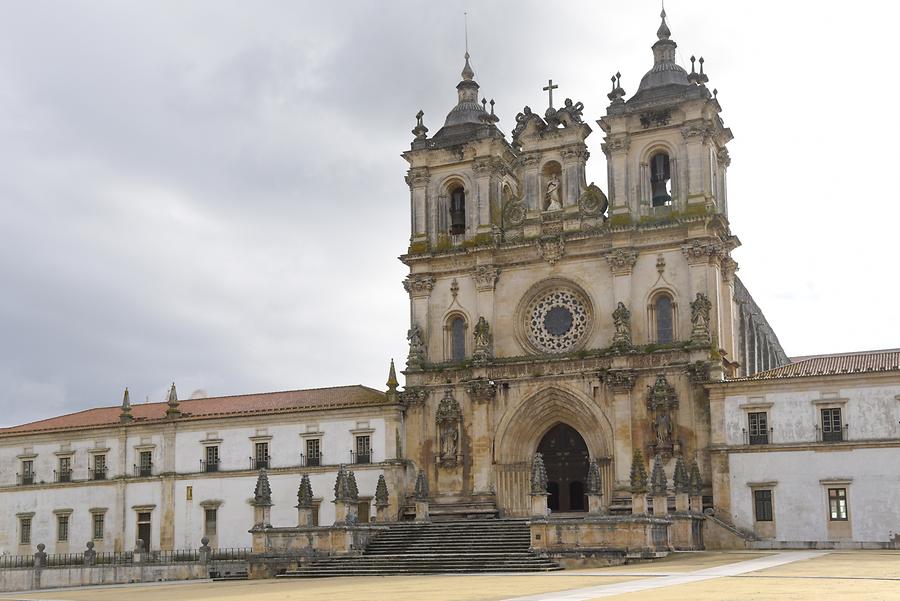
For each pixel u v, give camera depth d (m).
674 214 78.44
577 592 35.50
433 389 83.81
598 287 79.94
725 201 83.69
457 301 85.06
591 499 65.00
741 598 30.08
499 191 86.69
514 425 80.25
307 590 46.47
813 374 69.44
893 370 66.94
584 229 81.12
